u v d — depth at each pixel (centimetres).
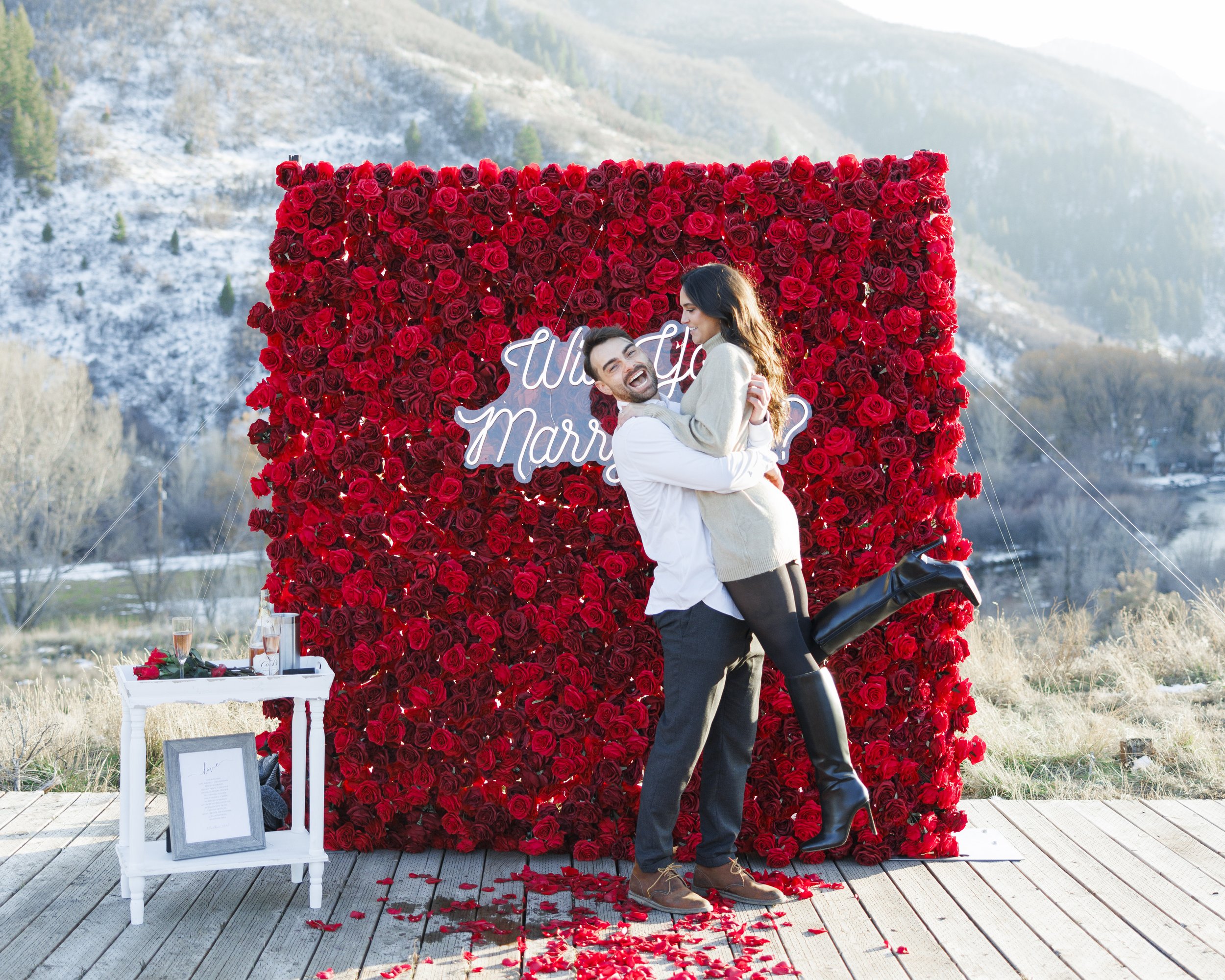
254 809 304
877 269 332
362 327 329
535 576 336
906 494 335
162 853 300
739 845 344
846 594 305
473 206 332
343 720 338
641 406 294
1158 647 695
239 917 296
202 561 2814
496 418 336
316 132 8181
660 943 280
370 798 340
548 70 10456
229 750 307
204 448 3241
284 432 334
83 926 289
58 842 354
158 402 5466
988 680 644
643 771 335
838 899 313
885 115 11731
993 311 6706
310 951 276
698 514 290
